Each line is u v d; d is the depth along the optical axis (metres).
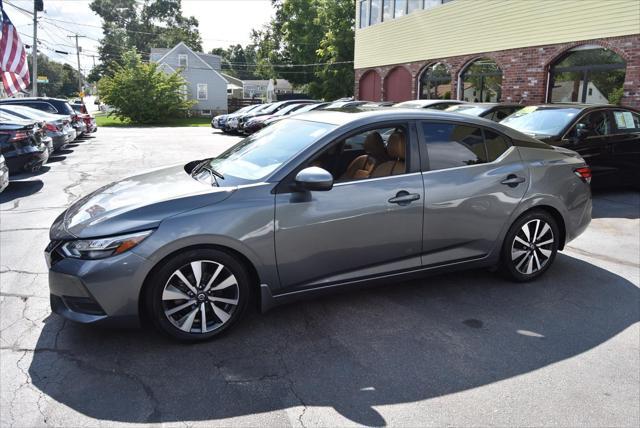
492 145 4.30
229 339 3.45
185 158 13.51
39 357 3.19
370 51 22.94
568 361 3.22
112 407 2.71
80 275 3.07
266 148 3.99
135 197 3.54
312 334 3.54
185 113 44.03
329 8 40.81
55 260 3.26
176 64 47.69
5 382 2.92
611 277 4.70
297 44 46.84
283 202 3.42
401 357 3.25
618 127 8.21
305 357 3.24
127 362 3.15
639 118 8.55
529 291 4.35
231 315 3.44
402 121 3.95
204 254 3.27
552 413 2.70
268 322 3.71
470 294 4.26
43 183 9.50
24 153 9.04
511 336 3.54
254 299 3.71
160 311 3.23
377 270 3.83
